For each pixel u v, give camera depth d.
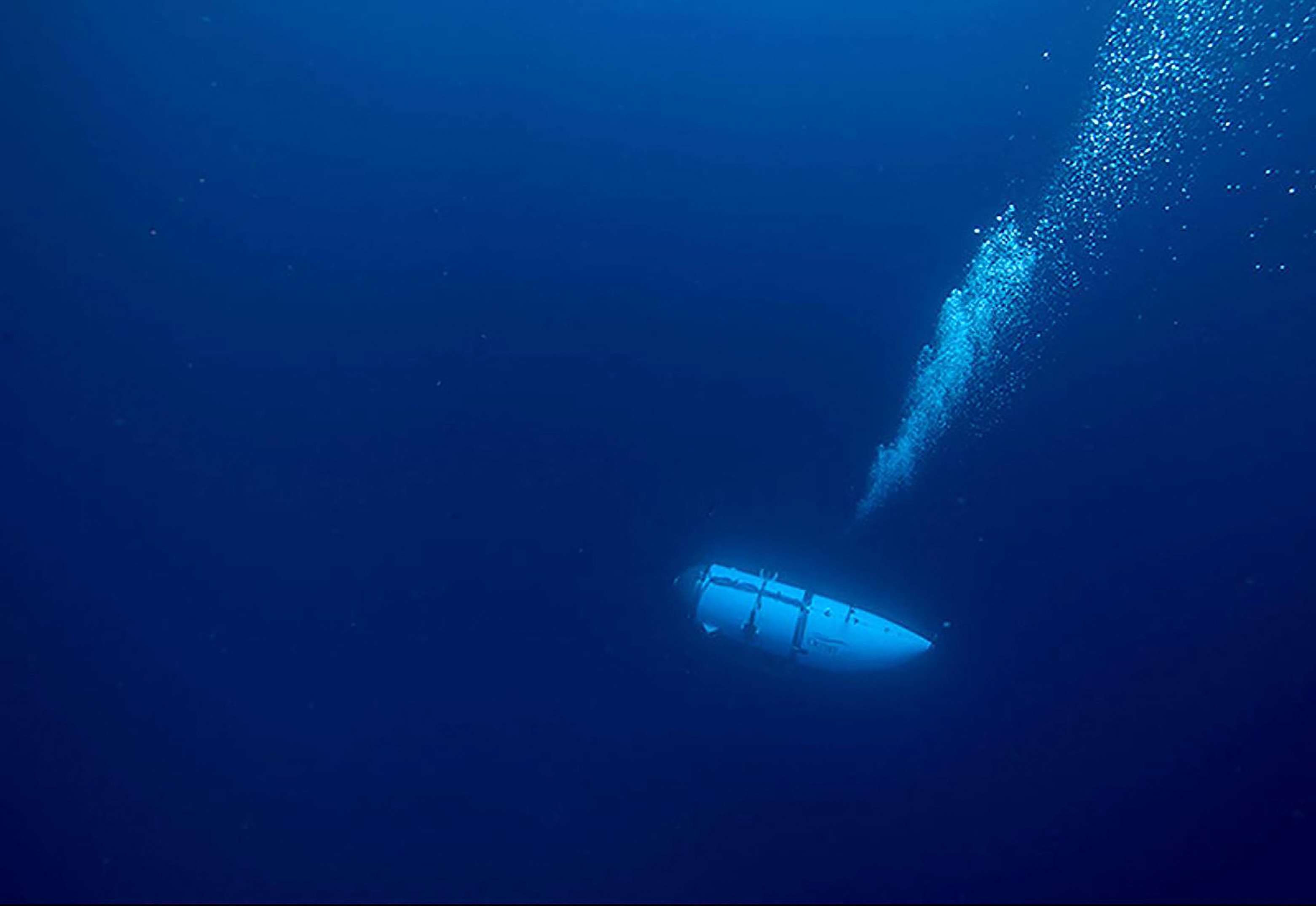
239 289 10.31
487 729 6.14
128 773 5.89
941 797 5.70
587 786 5.81
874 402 8.98
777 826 5.55
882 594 7.11
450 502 7.87
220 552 7.43
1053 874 5.25
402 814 5.68
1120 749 5.92
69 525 7.61
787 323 10.03
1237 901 5.04
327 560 7.37
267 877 5.34
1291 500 7.68
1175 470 8.12
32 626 6.81
